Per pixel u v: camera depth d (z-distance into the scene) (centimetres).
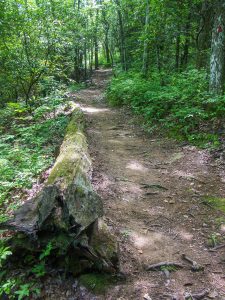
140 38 1486
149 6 1441
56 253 347
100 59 4288
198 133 833
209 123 852
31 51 1246
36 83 1385
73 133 763
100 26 2786
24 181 599
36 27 1220
